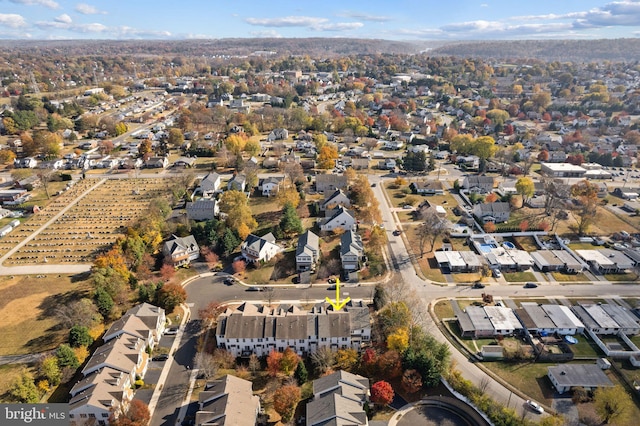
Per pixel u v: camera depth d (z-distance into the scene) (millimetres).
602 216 165500
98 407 78688
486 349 97500
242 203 156875
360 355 98188
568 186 181000
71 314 103312
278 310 105062
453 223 160625
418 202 181125
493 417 79062
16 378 84438
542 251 137250
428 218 148000
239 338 96188
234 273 129500
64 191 191875
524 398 86312
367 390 84375
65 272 130125
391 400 83250
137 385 88938
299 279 125688
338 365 93688
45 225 160625
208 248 137875
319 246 142500
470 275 128125
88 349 97875
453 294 119438
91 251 142000
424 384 88188
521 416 81438
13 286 123000
